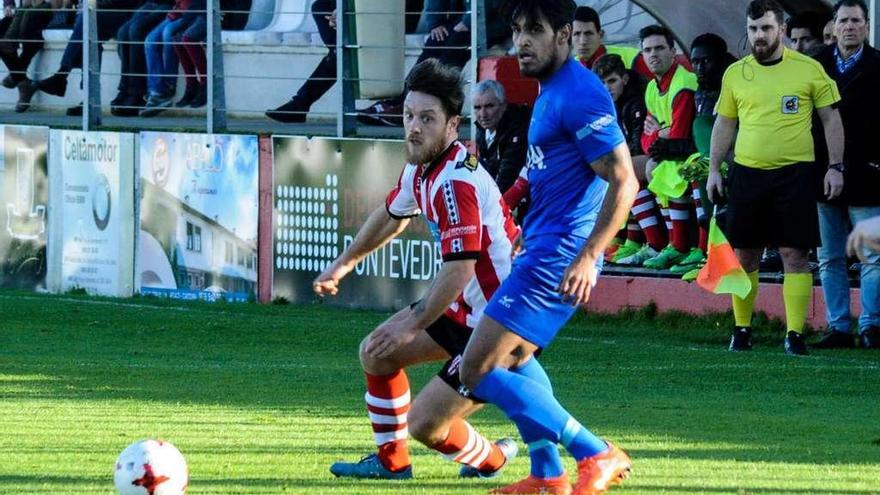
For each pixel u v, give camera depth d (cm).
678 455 2262
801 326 3484
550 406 1877
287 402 2884
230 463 2178
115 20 5516
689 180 3803
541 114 1900
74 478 2045
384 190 4272
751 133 3412
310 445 2358
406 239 4244
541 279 1880
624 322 4028
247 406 2828
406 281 4259
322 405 2844
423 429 1977
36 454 2262
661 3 4025
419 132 1919
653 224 4069
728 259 3444
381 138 4322
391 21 4744
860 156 3491
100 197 4900
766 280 3875
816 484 1992
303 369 3375
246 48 5516
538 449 1903
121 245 4853
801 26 3844
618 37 4688
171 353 3659
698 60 3791
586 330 3931
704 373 3238
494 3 4350
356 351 3678
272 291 4541
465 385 1914
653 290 4012
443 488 1970
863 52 3500
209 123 4725
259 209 4544
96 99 5041
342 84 4444
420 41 5047
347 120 4462
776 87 3378
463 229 1900
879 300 3547
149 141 4784
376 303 4331
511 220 2045
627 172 1852
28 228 5134
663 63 3859
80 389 3064
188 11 4766
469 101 4509
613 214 1841
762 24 3372
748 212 3441
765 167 3409
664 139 3869
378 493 1930
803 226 3409
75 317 4319
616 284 4075
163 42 5169
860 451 2311
